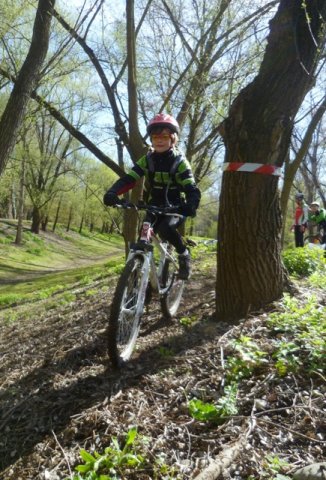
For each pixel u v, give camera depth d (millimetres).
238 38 8945
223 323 4258
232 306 4387
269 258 4336
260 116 4113
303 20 4016
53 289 14023
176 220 4016
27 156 26500
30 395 3504
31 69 7180
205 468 2248
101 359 4035
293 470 2266
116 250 52094
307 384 3020
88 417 2959
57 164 34094
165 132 3877
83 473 2369
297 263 6340
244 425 2652
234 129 4238
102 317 5758
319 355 3178
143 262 3693
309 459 2365
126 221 10266
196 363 3492
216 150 14953
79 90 15062
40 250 34781
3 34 10445
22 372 4219
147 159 4004
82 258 38969
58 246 40906
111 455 2438
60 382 3625
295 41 3965
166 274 4484
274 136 4125
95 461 2318
